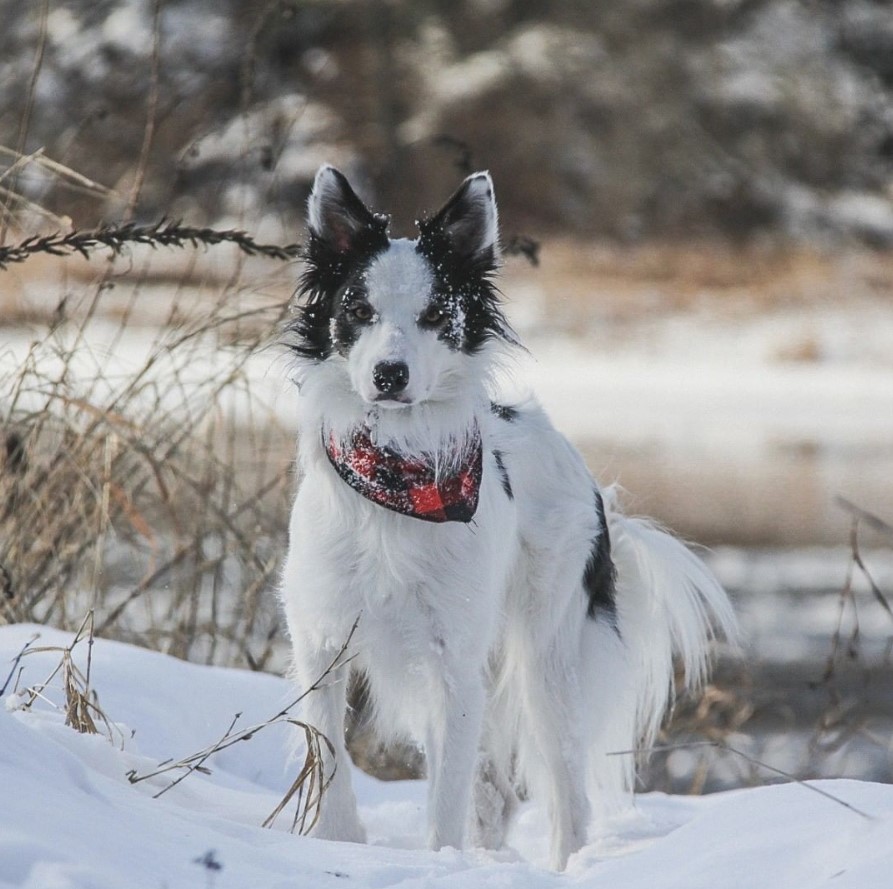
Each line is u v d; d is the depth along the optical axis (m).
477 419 7.45
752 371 33.88
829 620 14.09
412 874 4.93
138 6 41.31
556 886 4.86
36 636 7.16
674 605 8.91
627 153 51.03
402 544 7.07
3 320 13.37
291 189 42.12
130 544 10.53
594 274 43.47
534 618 8.20
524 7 54.62
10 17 22.70
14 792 4.45
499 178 49.88
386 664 7.35
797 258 47.69
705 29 55.19
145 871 4.25
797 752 10.66
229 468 10.45
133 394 10.02
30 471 9.62
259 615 10.91
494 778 8.35
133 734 7.07
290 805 7.25
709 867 4.51
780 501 19.81
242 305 11.04
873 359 35.47
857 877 4.12
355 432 7.22
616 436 25.19
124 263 19.28
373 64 47.88
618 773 8.59
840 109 55.59
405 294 7.23
